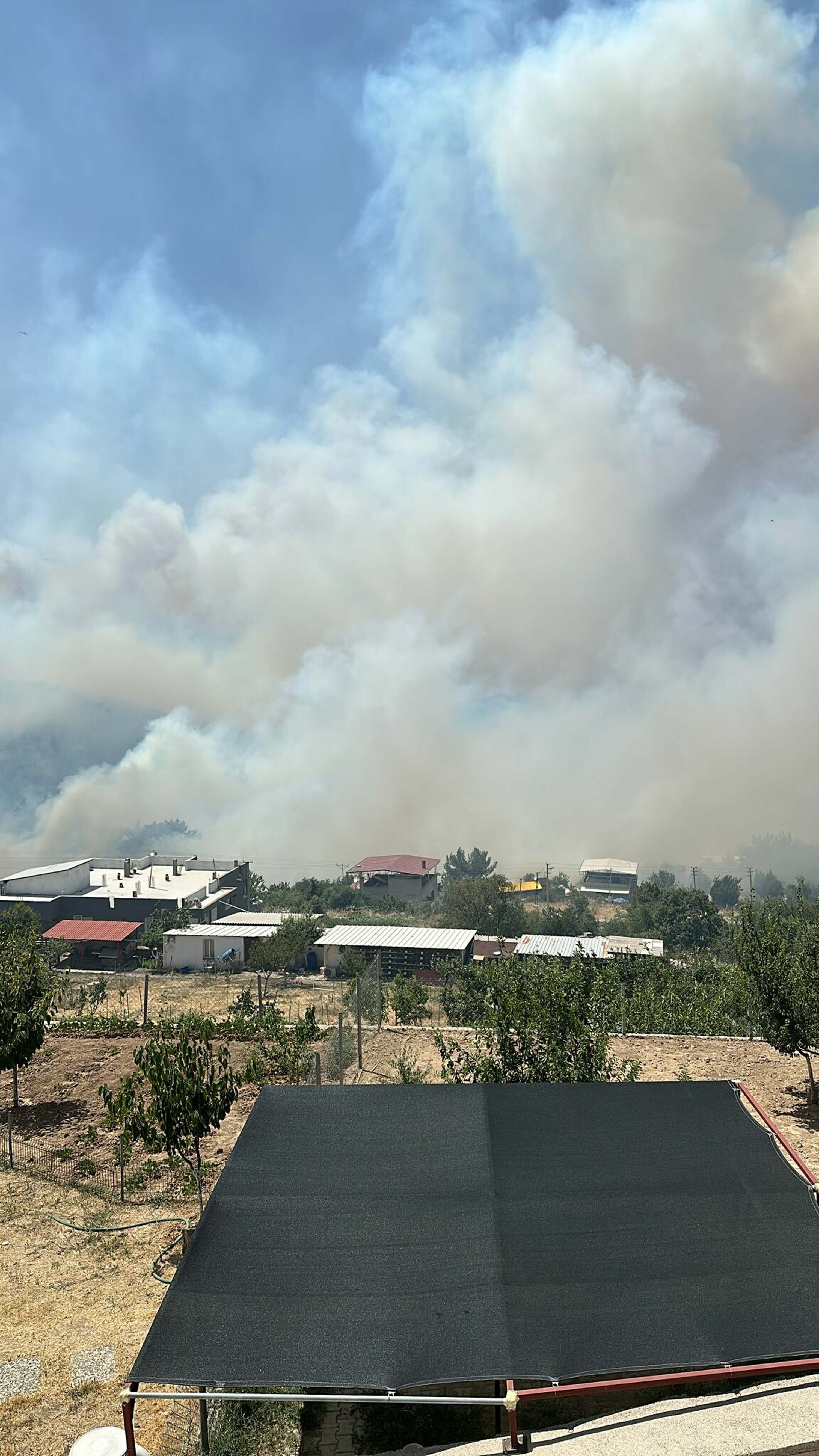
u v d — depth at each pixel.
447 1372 10.00
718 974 43.53
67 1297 15.27
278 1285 11.34
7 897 82.62
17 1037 22.36
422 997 36.28
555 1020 20.41
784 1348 10.38
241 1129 21.88
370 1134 14.60
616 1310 10.90
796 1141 19.70
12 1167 20.38
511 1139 14.36
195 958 63.41
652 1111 15.19
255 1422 11.95
